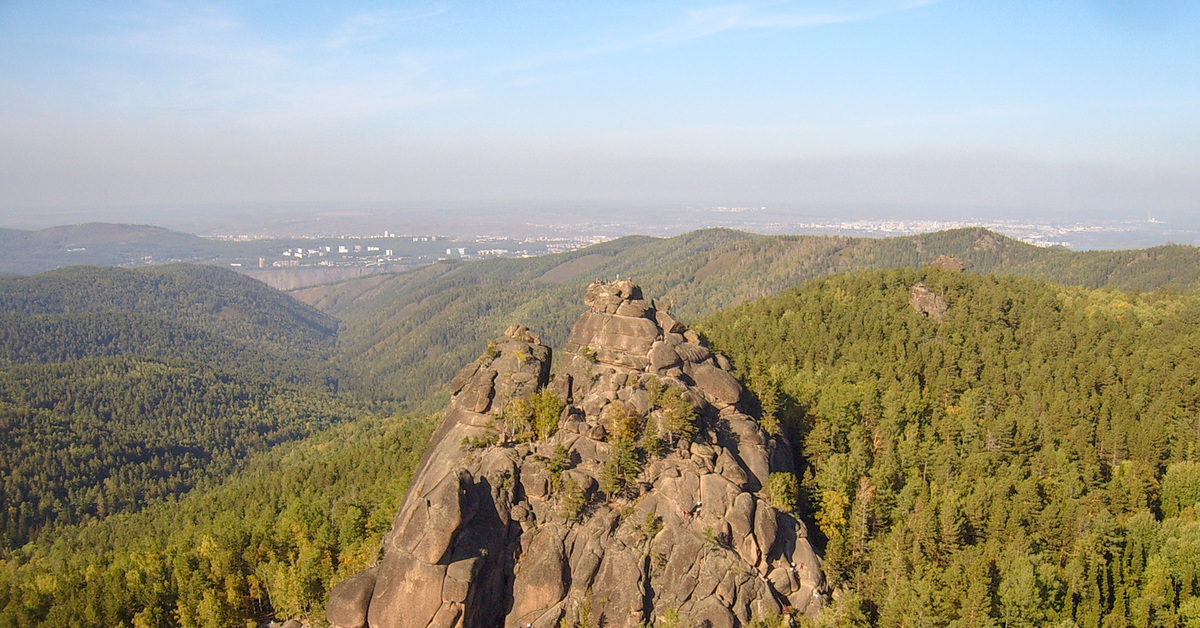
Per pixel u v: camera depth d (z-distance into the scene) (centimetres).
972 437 11819
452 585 7088
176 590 9894
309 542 10438
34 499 19762
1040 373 13800
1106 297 19012
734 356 14250
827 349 14850
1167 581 8338
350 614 7225
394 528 8006
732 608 7350
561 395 9100
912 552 8531
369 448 18025
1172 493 10294
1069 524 9169
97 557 12288
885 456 10406
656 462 8200
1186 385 13250
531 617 7450
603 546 7669
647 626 7281
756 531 7794
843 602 7631
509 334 10312
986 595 7644
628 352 9612
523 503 7950
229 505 16312
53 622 9375
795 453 10406
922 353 14550
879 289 18475
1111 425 12006
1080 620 7994
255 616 9344
